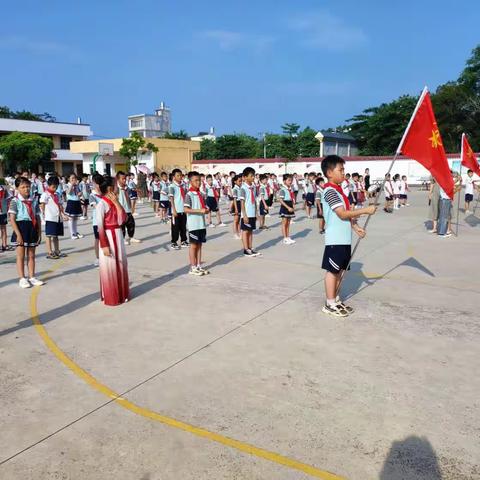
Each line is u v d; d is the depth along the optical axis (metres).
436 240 10.43
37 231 6.98
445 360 4.17
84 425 3.24
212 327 5.05
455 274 7.25
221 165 38.03
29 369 4.12
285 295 6.23
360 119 46.91
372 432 3.09
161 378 3.90
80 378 3.93
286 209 10.27
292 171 35.12
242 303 5.89
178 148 37.41
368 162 33.34
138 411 3.40
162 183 14.72
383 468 2.74
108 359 4.29
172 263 8.37
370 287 6.55
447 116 40.56
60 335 4.91
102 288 5.88
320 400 3.50
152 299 6.11
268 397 3.56
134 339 4.75
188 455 2.89
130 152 31.03
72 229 11.52
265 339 4.70
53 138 49.94
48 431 3.17
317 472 2.71
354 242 10.25
